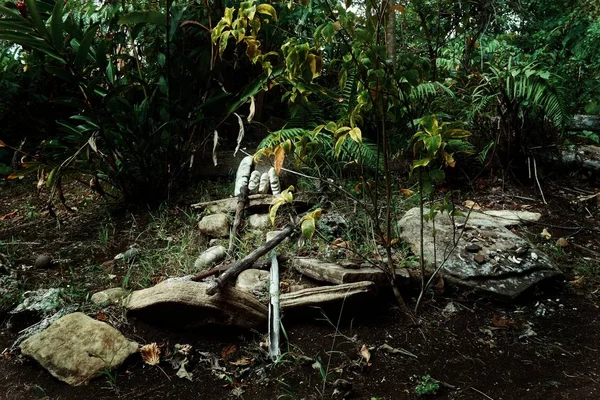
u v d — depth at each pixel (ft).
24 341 7.56
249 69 16.01
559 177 14.14
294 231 10.29
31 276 9.87
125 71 13.39
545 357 7.55
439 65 15.33
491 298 8.86
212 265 9.76
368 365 7.32
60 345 7.38
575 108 15.44
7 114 17.54
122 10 13.38
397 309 8.65
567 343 7.88
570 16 17.30
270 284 8.52
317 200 11.87
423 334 8.06
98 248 11.07
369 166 12.71
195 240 10.85
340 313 7.98
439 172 7.66
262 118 17.02
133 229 11.78
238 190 12.11
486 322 8.38
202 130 13.96
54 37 10.63
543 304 8.87
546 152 13.98
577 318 8.52
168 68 11.94
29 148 17.29
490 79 13.15
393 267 8.53
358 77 7.92
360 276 8.60
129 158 12.89
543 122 13.57
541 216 12.10
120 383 7.04
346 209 11.33
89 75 13.01
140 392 6.88
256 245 10.30
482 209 12.36
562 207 12.60
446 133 7.25
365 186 9.02
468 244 9.70
